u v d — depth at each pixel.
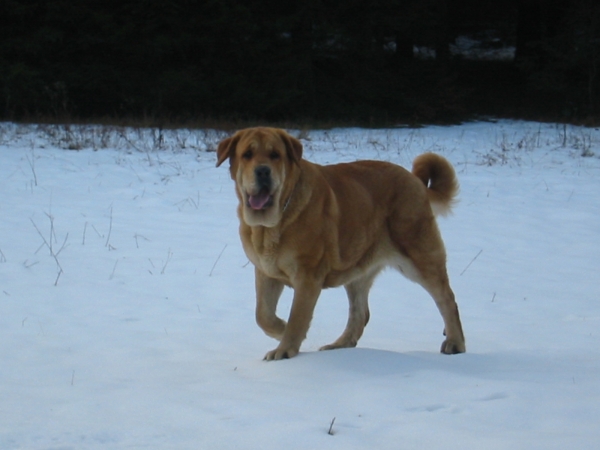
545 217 13.17
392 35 31.95
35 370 5.28
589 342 6.62
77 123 22.89
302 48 29.78
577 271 9.79
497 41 43.16
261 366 5.46
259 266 6.08
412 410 4.29
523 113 31.48
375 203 6.52
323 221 5.98
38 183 14.05
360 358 5.49
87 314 7.14
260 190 5.66
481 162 19.06
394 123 28.48
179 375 5.17
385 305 8.21
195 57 28.88
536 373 5.20
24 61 26.30
